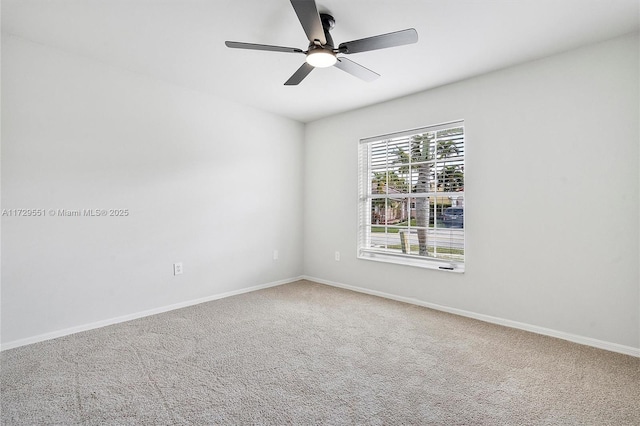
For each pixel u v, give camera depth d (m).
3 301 2.29
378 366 2.09
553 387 1.85
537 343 2.45
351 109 4.01
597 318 2.38
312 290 4.00
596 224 2.38
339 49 2.01
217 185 3.61
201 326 2.77
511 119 2.78
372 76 2.44
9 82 2.31
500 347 2.38
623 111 2.27
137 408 1.64
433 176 3.35
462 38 2.32
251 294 3.80
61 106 2.54
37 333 2.43
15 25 2.20
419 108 3.39
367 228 3.97
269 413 1.61
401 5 1.96
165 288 3.18
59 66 2.53
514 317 2.77
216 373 1.99
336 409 1.65
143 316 3.01
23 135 2.37
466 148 3.05
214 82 3.18
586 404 1.69
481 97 2.95
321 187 4.41
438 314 3.11
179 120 3.26
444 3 1.93
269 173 4.16
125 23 2.17
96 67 2.71
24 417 1.56
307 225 4.61
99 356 2.21
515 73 2.75
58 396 1.74
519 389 1.83
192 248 3.39
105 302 2.78
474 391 1.81
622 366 2.09
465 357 2.22
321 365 2.10
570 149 2.49
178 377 1.94
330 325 2.81
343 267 4.14
